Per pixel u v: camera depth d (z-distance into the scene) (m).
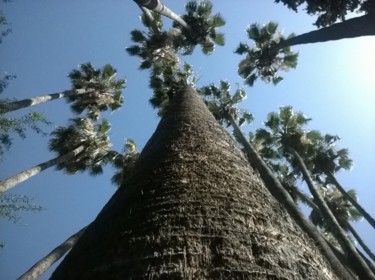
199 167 3.93
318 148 19.16
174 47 20.91
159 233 2.78
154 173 3.89
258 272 2.53
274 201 3.88
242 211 3.19
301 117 19.66
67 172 18.70
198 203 3.14
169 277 2.38
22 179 13.07
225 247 2.67
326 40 10.88
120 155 19.69
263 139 19.97
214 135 5.24
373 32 8.92
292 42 13.70
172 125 5.71
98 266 2.72
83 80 20.94
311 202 18.45
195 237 2.73
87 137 18.80
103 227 3.34
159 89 19.62
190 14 20.86
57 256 10.34
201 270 2.45
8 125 7.66
